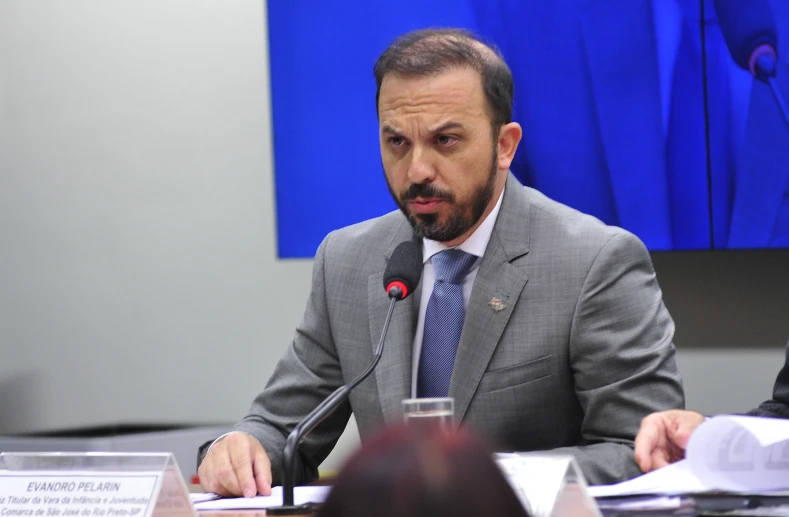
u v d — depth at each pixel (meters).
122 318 7.61
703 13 5.96
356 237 4.54
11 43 7.87
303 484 4.15
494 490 1.04
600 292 3.91
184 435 5.95
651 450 2.96
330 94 6.80
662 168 6.06
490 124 3.80
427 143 3.71
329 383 4.38
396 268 3.41
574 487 2.27
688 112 6.00
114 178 7.64
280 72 6.90
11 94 7.87
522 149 6.29
